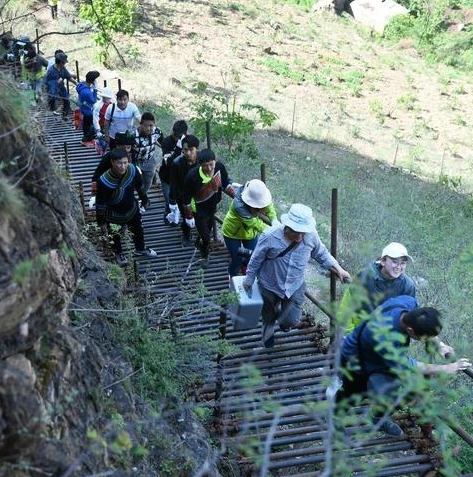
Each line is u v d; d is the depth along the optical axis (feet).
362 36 116.78
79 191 27.50
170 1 106.11
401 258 18.08
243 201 23.73
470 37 112.06
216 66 85.61
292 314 21.29
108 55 72.95
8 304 9.48
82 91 39.75
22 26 56.13
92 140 40.19
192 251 30.04
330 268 20.79
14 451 9.51
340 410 11.29
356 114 80.89
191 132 57.16
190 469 14.71
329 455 9.71
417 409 11.84
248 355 22.27
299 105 79.05
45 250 11.05
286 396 20.06
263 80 85.35
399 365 12.31
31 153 11.32
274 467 17.26
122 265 24.99
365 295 11.75
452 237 40.55
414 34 114.11
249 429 18.16
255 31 103.76
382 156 66.44
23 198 10.69
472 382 22.02
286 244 20.16
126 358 16.07
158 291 22.81
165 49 86.84
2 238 9.58
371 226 42.11
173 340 19.17
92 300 16.67
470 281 31.60
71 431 11.47
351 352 16.17
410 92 93.04
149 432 14.74
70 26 74.33
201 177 26.32
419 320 14.96
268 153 58.39
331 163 59.62
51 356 11.40
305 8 122.31
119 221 25.29
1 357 9.83
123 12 70.69
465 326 27.14
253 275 20.53
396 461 17.47
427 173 62.95
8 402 9.41
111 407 13.64
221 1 112.37
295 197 46.96
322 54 101.91
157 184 36.63
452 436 20.17
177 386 17.74
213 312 23.97
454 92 96.27
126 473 12.69
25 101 11.78
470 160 70.03
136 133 30.14
